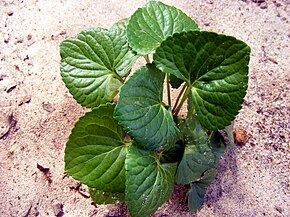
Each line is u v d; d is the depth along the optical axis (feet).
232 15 0.83
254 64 0.77
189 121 0.52
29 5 0.80
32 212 0.61
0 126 0.67
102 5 0.81
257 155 0.67
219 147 0.59
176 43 0.46
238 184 0.65
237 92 0.46
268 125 0.70
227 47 0.45
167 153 0.55
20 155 0.65
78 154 0.50
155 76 0.50
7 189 0.62
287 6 0.86
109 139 0.51
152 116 0.48
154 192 0.49
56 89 0.70
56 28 0.77
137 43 0.52
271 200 0.64
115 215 0.61
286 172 0.67
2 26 0.77
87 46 0.56
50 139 0.66
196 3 0.84
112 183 0.51
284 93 0.74
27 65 0.73
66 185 0.63
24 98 0.69
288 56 0.79
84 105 0.55
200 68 0.48
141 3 0.82
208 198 0.63
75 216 0.60
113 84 0.56
